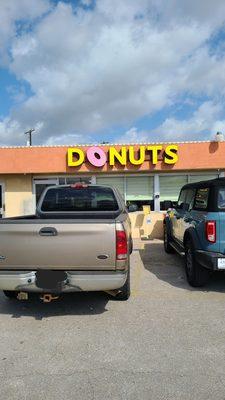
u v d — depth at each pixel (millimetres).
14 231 5480
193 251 7172
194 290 7125
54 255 5434
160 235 14695
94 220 5402
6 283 5504
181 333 5004
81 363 4188
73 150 14570
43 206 7379
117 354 4402
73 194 7383
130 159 14508
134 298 6641
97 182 15453
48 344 4730
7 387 3693
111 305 6250
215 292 6973
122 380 3793
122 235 5410
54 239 5422
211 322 5398
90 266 5414
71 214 7141
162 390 3588
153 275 8414
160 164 14656
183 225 8539
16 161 14844
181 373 3916
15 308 6207
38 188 15641
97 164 14547
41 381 3799
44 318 5703
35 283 5469
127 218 6504
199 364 4109
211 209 6766
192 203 8047
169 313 5812
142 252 11430
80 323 5457
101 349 4551
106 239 5383
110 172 15125
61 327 5316
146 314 5789
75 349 4566
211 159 14609
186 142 14641
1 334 5098
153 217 14750
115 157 14562
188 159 14641
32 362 4230
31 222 5457
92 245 5383
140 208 15414
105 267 5406
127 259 5559
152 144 14711
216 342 4695
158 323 5391
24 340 4875
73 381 3789
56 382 3775
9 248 5504
